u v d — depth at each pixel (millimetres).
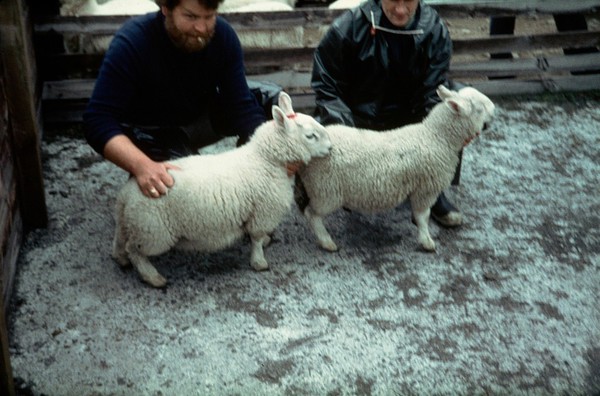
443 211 3750
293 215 3865
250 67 5285
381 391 2764
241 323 3090
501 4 5059
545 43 5219
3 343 2455
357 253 3572
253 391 2752
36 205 3605
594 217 3922
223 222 3150
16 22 3221
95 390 2738
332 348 2961
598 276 3439
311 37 5207
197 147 3664
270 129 3203
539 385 2812
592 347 2998
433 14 3656
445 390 2777
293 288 3312
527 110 5133
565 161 4504
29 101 3377
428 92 3713
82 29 4648
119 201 3139
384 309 3191
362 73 3699
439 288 3334
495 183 4230
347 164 3295
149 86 3258
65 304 3162
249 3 5355
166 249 3164
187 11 2900
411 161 3338
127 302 3191
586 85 5391
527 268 3482
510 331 3078
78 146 4547
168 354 2912
